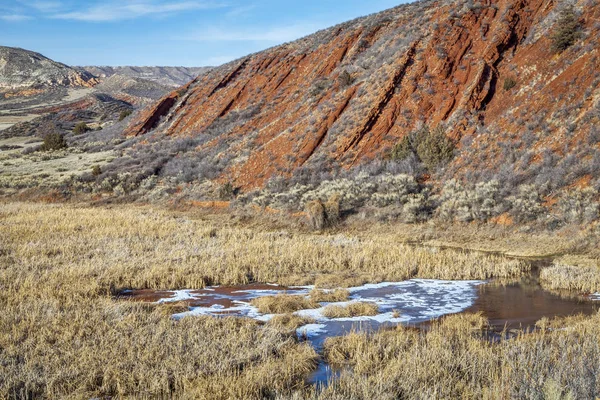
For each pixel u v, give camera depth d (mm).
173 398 7387
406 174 30703
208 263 18031
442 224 25625
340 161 34906
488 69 35312
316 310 12930
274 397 7527
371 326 11422
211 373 8336
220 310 12875
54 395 7492
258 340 9938
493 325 11391
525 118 29547
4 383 7727
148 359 8781
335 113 38625
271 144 39000
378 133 35375
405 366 8242
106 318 11336
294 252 19953
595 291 14680
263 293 15016
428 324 11547
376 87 38094
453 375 8023
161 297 14398
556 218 22172
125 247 20797
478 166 29000
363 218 27984
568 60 30781
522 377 7469
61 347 9406
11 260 18172
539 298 14031
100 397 7641
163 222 28344
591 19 32375
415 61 38656
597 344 8594
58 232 24344
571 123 26109
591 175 22922
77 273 15930
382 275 17188
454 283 16312
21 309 11680
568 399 6391
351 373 8234
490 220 24484
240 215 31500
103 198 38906
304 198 30859
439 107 35188
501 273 17250
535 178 25203
